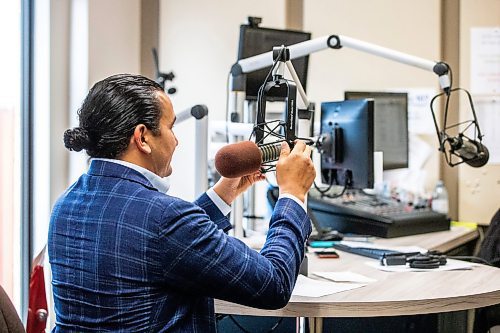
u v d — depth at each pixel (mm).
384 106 3281
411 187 3723
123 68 3656
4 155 2934
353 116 2373
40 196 3043
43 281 2215
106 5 3426
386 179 3641
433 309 1854
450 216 3750
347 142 2393
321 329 1925
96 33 3314
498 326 2549
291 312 1826
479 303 1915
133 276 1339
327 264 2354
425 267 2273
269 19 3863
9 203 2957
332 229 3072
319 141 2367
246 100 2705
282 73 2078
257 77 2699
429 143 3750
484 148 2561
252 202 3125
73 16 3230
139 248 1334
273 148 1652
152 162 1468
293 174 1581
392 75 3773
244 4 3883
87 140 1429
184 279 1337
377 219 2973
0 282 2904
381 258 2375
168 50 3930
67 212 1450
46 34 3045
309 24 3838
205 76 3920
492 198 3688
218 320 2543
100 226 1377
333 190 3299
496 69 3682
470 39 3701
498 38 3674
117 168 1431
